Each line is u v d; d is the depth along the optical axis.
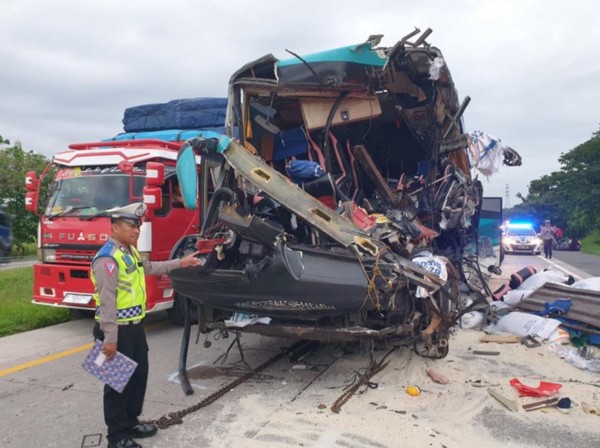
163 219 7.65
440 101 6.30
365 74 5.41
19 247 22.19
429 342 5.49
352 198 6.24
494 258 13.19
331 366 5.62
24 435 4.12
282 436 3.95
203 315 5.31
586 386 4.89
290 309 4.61
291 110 6.21
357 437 3.90
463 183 7.21
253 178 4.81
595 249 31.83
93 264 3.67
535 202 47.41
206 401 4.64
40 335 7.45
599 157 40.19
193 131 9.41
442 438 3.88
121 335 3.76
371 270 4.54
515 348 6.07
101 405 4.72
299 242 5.08
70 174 8.13
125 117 11.29
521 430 4.00
